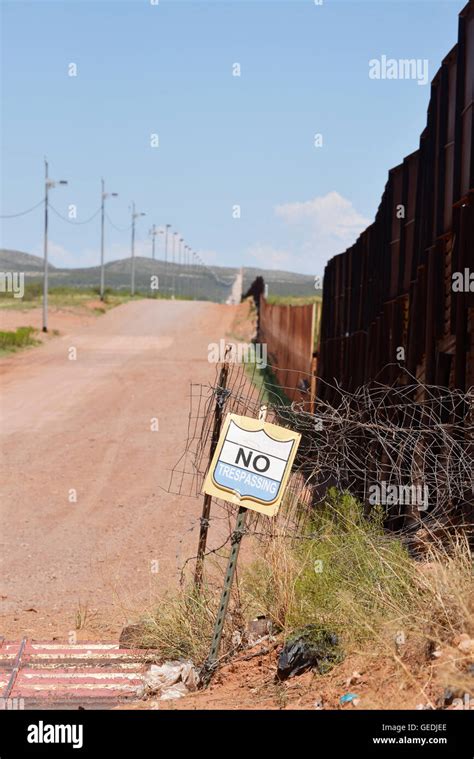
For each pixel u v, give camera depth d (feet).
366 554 35.81
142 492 85.15
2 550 66.28
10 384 174.81
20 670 37.42
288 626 34.60
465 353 42.22
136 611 45.34
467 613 27.40
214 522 71.36
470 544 37.19
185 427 120.98
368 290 72.18
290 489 41.50
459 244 43.39
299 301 395.75
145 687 33.83
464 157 44.14
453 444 38.22
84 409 140.15
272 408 38.52
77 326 343.26
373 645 30.01
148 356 235.20
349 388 81.00
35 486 88.38
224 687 32.86
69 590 55.62
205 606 38.58
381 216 66.69
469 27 44.11
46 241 312.50
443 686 25.70
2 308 380.58
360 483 49.70
